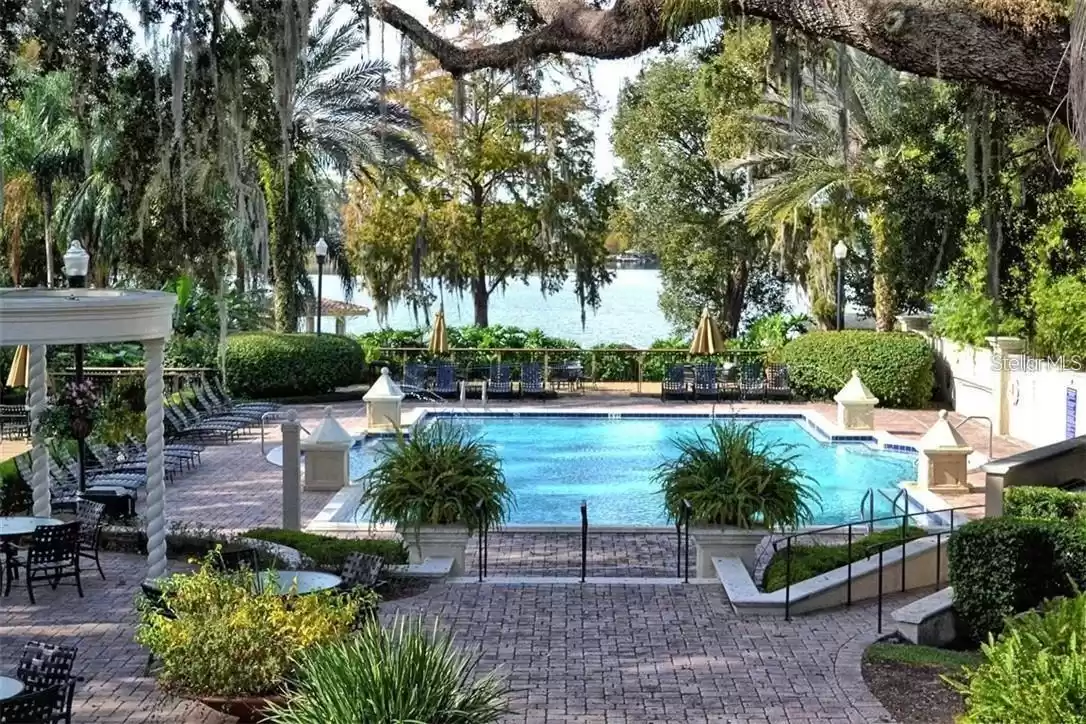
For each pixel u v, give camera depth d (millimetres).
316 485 17516
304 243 30000
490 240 34281
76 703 8766
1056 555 9953
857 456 21219
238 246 19281
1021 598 10000
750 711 8602
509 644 10211
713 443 13844
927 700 8734
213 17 13234
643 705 8742
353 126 26172
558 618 11000
